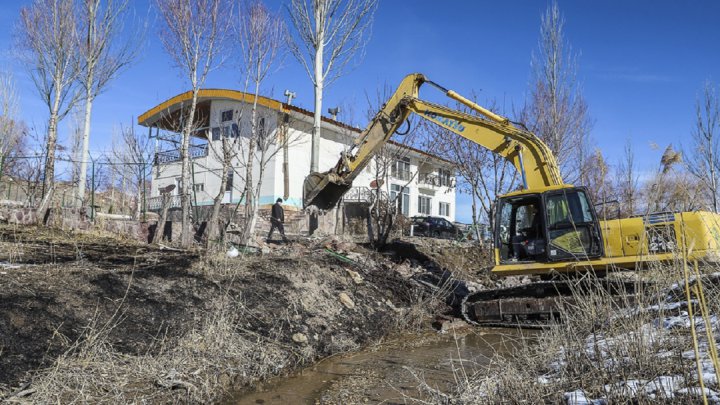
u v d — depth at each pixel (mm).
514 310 9852
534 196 10148
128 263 9039
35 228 13227
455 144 16922
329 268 11180
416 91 11648
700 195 5266
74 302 6598
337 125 24844
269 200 24328
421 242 17844
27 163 18141
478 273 15719
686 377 3869
